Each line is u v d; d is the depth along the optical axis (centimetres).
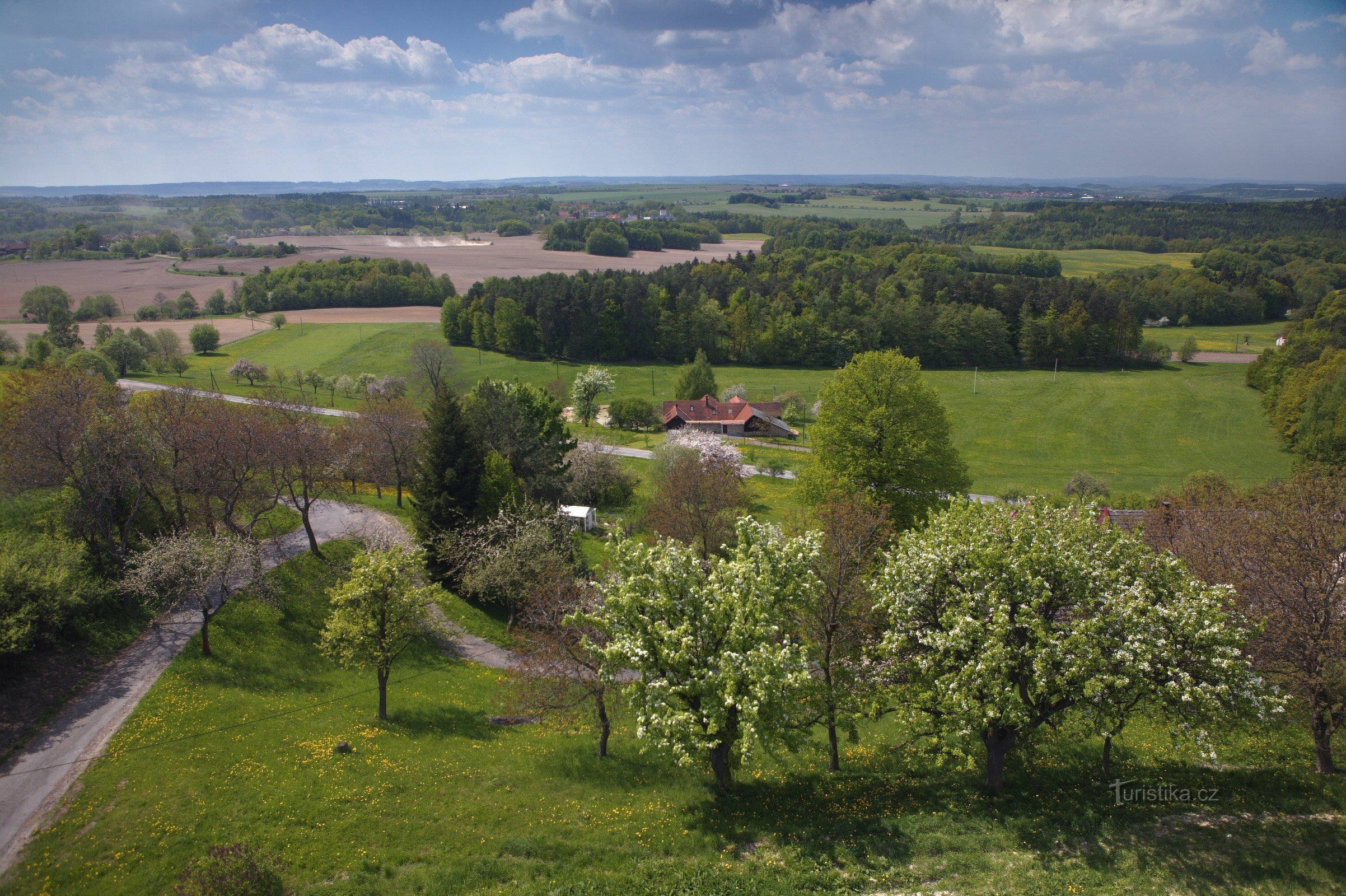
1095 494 7469
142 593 3678
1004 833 2202
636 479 7769
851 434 5012
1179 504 5138
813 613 2803
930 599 2539
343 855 2203
